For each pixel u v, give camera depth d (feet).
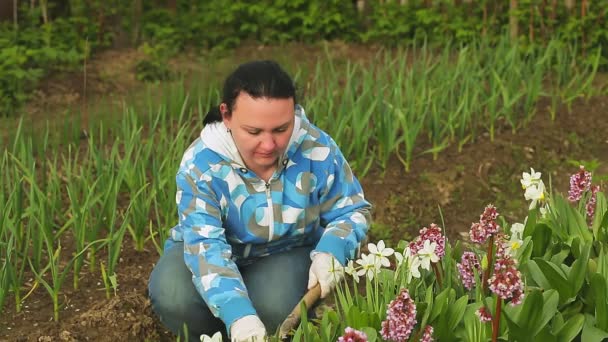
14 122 23.20
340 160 12.07
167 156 16.85
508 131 21.15
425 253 10.82
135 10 30.32
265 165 10.91
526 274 11.67
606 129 21.49
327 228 12.03
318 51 29.43
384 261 10.97
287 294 11.92
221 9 30.94
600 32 25.98
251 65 10.57
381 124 18.93
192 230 11.48
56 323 13.79
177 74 27.35
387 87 22.27
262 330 10.66
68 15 30.89
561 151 20.57
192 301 12.10
